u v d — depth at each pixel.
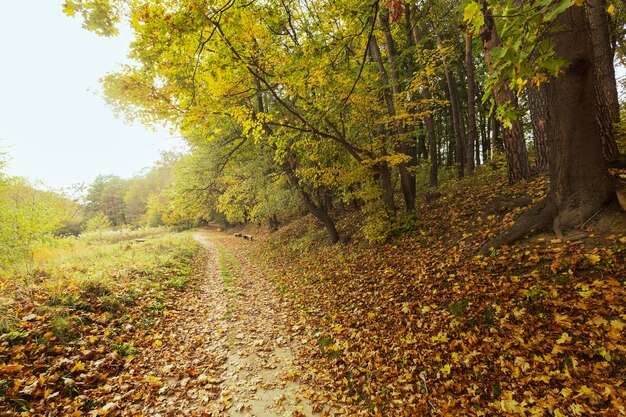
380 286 6.94
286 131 8.05
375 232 9.13
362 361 4.73
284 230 19.97
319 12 6.47
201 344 6.09
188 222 42.66
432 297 5.51
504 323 4.09
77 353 4.68
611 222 4.36
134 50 3.87
